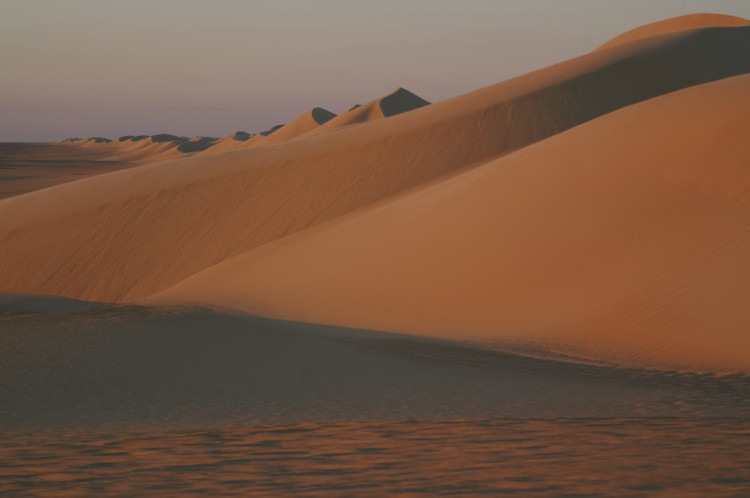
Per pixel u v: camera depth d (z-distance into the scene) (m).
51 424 10.81
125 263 42.19
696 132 25.64
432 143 46.84
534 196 26.36
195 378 14.10
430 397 12.35
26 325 20.64
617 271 20.34
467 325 20.19
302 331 19.55
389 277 24.89
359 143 48.00
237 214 44.03
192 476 7.46
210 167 49.00
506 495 6.45
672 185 23.75
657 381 13.84
